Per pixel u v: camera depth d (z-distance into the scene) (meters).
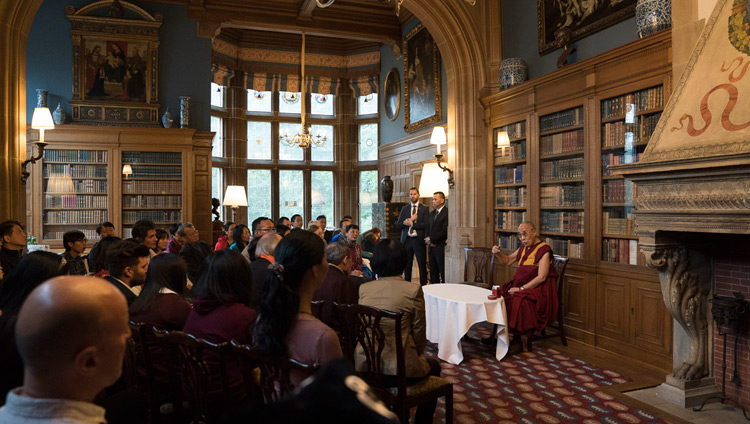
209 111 9.91
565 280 5.62
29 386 0.85
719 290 3.58
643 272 4.58
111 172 8.88
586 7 5.70
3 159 5.04
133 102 9.33
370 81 13.30
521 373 4.26
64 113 8.84
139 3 9.51
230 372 2.11
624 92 4.81
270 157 13.38
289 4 10.61
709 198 2.98
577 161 5.46
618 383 4.00
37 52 8.92
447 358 4.57
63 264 2.71
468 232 7.25
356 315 2.65
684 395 3.50
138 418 1.39
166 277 2.55
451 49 7.31
